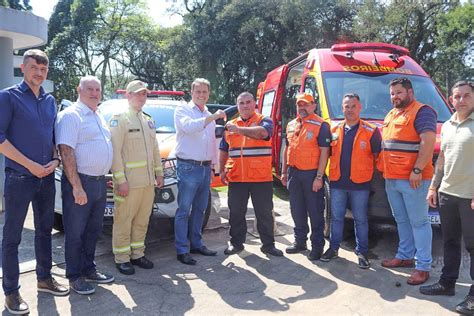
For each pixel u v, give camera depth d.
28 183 3.87
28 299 4.15
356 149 5.05
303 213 5.50
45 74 3.92
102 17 38.62
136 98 4.75
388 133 4.79
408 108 4.69
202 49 30.27
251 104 5.31
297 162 5.30
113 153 4.59
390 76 6.51
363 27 26.05
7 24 7.55
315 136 5.20
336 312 3.98
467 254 5.54
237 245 5.55
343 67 6.57
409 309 4.04
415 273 4.62
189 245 5.57
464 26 24.58
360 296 4.31
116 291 4.37
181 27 34.94
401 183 4.70
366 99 6.20
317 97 6.41
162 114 6.86
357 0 27.44
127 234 4.85
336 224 5.27
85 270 4.54
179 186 5.18
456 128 4.07
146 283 4.59
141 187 4.77
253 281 4.67
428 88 6.45
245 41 29.97
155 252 5.57
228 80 32.06
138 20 39.03
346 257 5.43
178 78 36.62
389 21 25.28
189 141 5.14
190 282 4.63
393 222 5.42
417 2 25.36
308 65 7.01
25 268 4.87
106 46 38.84
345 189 5.15
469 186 3.98
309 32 28.05
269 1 28.86
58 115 4.23
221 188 9.85
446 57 25.94
